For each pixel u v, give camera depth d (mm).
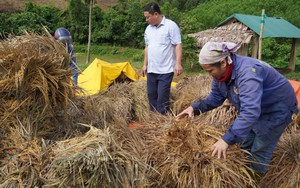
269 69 2396
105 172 1982
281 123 2506
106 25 24500
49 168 2053
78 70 2631
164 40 4180
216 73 2291
